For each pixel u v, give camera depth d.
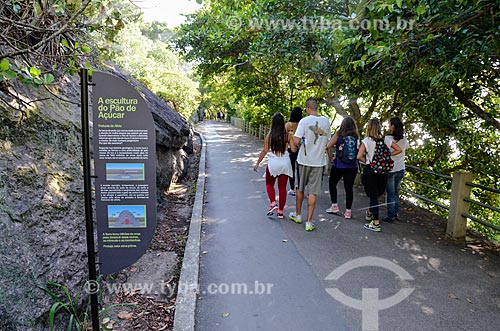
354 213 6.22
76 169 3.58
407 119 10.02
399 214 6.22
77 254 3.01
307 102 5.27
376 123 5.20
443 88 6.10
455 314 3.21
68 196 3.25
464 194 5.02
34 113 3.24
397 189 5.75
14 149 2.87
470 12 3.27
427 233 5.29
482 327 3.02
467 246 4.80
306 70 7.49
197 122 44.50
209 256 4.39
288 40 6.05
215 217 5.93
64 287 2.60
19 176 2.75
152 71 17.80
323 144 5.19
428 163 11.01
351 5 5.39
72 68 2.75
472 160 10.43
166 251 4.50
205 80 17.48
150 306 3.27
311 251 4.55
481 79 5.81
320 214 6.14
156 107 8.56
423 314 3.20
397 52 3.64
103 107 2.63
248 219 5.81
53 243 2.79
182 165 9.17
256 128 23.34
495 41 3.47
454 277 3.90
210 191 7.77
